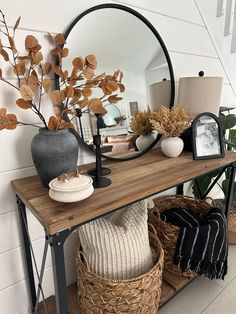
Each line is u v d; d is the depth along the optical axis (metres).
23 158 1.01
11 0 0.89
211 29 1.70
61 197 0.71
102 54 1.13
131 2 1.23
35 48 0.92
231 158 1.25
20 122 0.92
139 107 1.30
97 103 0.95
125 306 0.93
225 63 1.87
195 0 1.55
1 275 1.06
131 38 1.22
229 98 1.99
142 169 1.08
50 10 0.98
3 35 0.89
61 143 0.84
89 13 1.07
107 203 0.75
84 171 1.03
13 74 0.93
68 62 1.03
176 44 1.50
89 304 0.98
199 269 1.21
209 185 1.69
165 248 1.27
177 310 1.23
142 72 1.29
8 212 1.02
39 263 1.16
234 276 1.46
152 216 1.33
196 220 1.35
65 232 0.70
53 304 1.17
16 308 1.14
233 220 1.68
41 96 1.00
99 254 0.96
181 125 1.21
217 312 1.22
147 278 0.93
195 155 1.22
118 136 1.23
